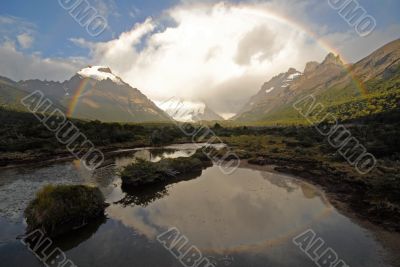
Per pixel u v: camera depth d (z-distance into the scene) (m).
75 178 28.80
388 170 25.30
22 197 21.75
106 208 19.53
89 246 13.87
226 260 12.55
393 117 69.88
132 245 13.98
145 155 49.22
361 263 12.13
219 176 30.39
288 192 23.47
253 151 47.03
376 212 17.38
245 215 18.19
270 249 13.57
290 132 74.38
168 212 18.83
